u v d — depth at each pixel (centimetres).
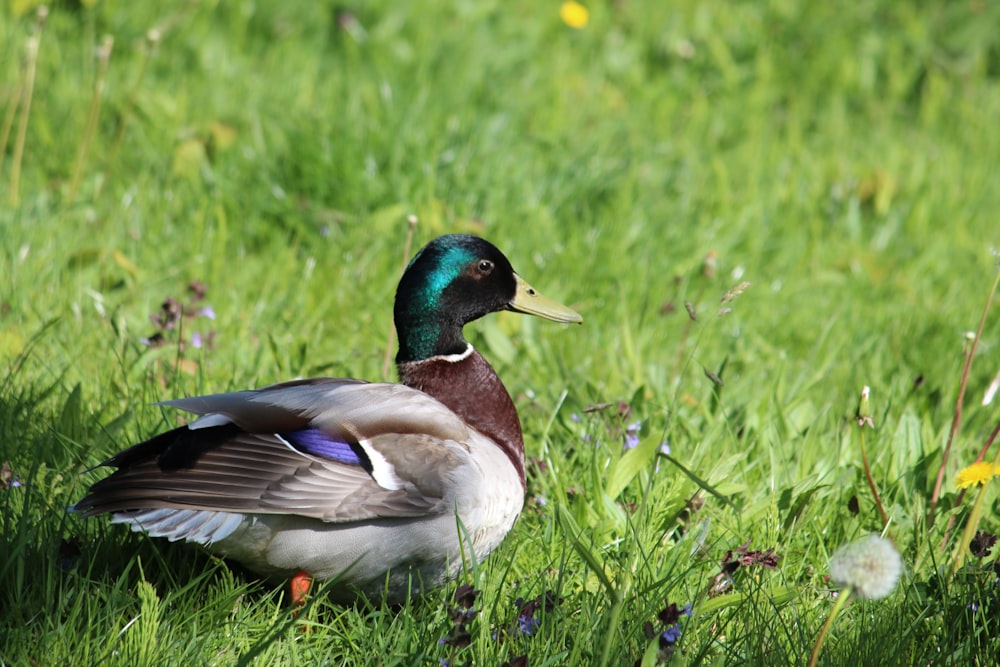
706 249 1112
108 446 723
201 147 1116
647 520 690
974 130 1496
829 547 725
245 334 895
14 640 548
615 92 1433
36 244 966
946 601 629
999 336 1033
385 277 1005
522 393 866
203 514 569
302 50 1384
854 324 1039
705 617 616
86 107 1162
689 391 897
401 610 614
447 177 1109
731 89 1500
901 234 1245
